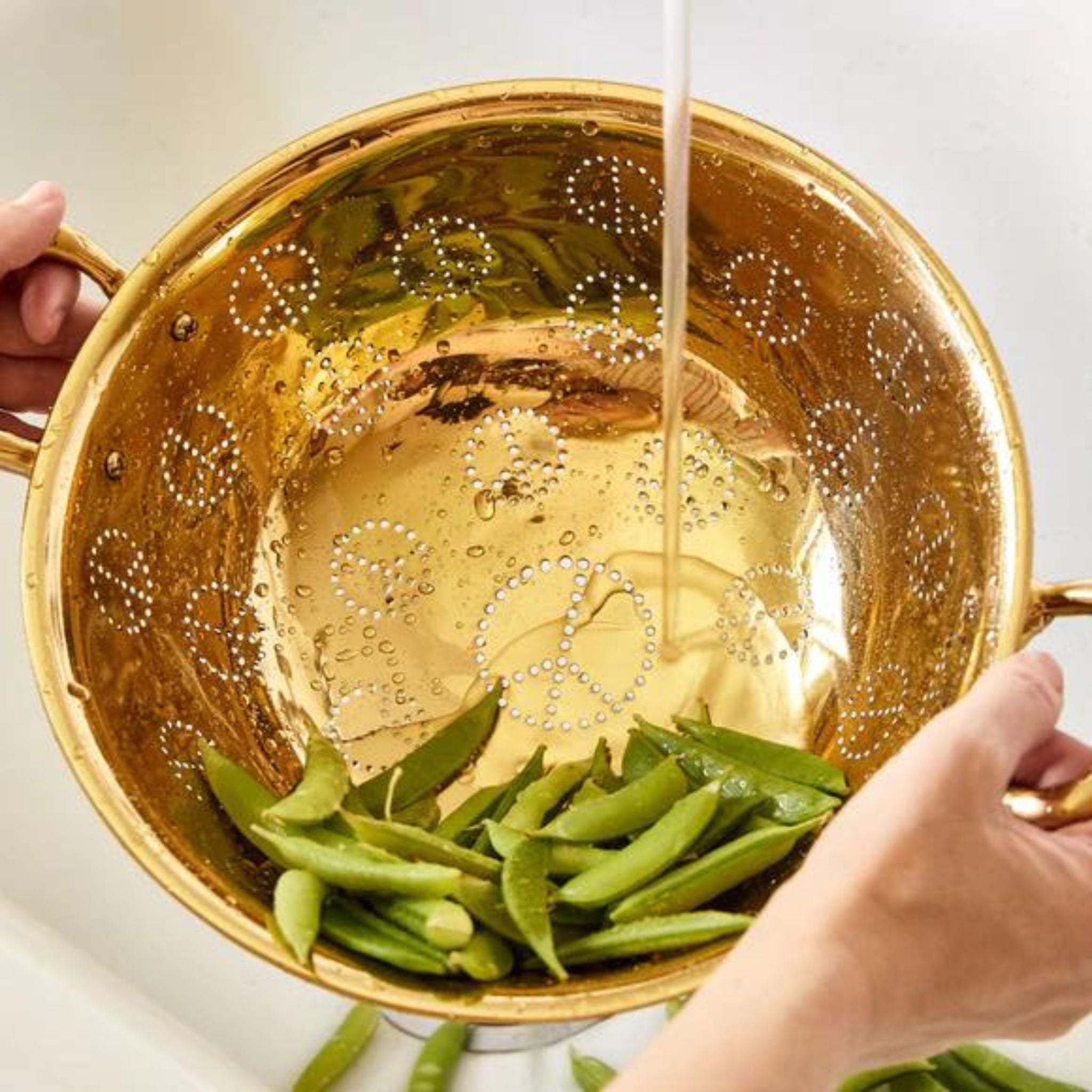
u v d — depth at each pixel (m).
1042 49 0.89
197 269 0.79
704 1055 0.61
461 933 0.70
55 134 0.97
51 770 0.89
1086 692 0.89
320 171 0.80
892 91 0.93
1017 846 0.66
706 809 0.75
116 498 0.78
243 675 0.82
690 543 0.86
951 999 0.65
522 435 0.88
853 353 0.82
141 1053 0.75
